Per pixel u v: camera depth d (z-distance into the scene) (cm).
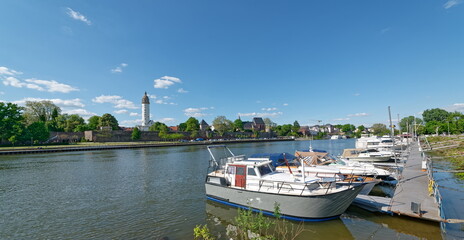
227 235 920
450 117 8200
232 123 12369
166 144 7138
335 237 866
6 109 5800
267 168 1217
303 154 2098
